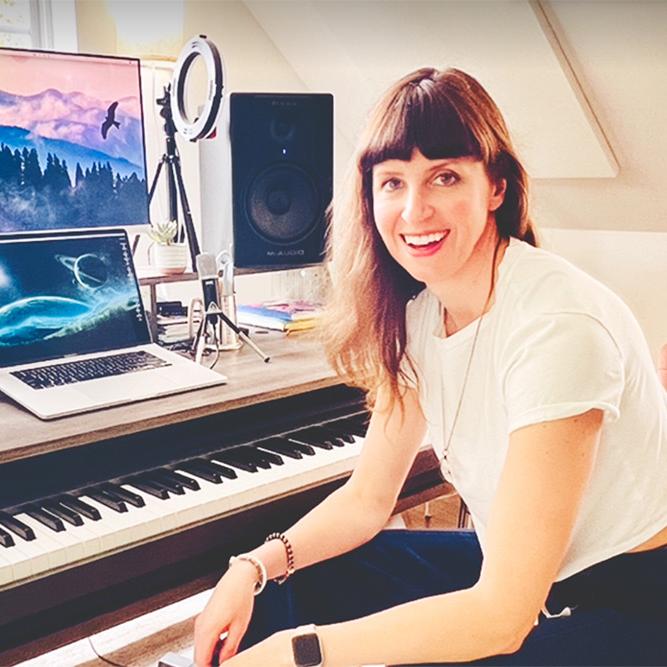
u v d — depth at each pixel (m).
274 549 1.31
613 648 1.09
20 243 1.59
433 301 1.27
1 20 2.44
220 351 1.83
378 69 2.66
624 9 2.00
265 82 2.85
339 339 1.34
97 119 1.80
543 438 0.97
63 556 1.23
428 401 1.29
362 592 1.36
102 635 2.11
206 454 1.57
